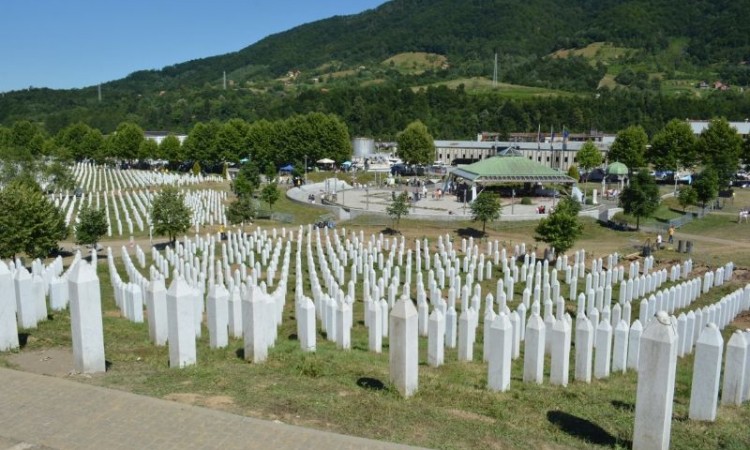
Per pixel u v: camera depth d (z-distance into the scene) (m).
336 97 195.12
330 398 12.77
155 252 43.62
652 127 159.25
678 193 75.75
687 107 166.50
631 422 12.90
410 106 185.88
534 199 82.31
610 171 93.50
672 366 10.47
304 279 38.88
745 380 15.80
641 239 56.66
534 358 17.22
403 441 10.75
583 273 40.53
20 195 40.78
